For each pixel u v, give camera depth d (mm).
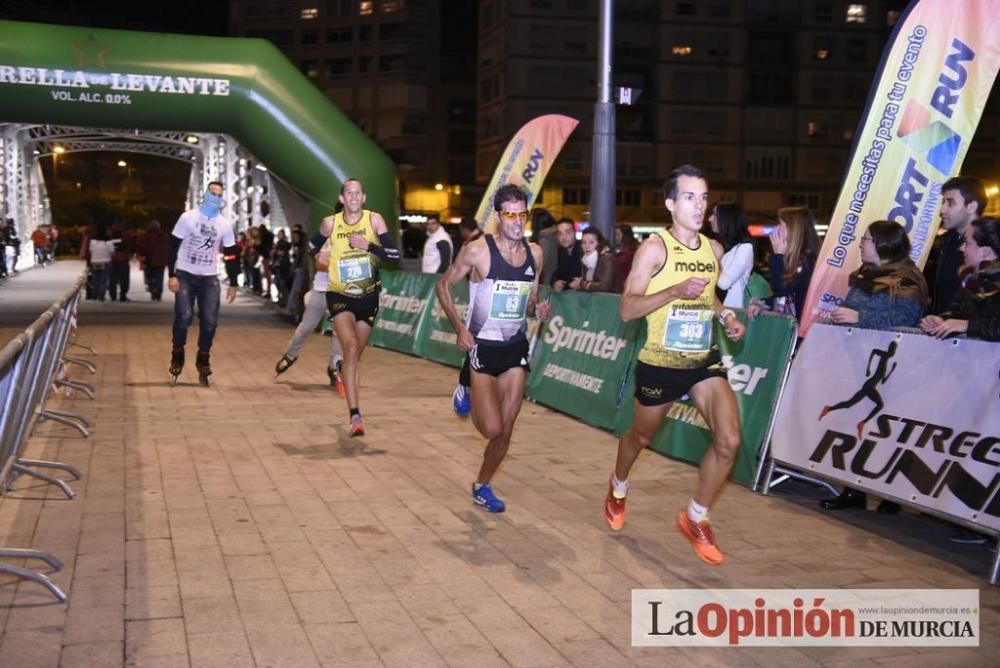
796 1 66062
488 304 5383
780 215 7027
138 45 15047
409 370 11758
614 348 8383
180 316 10070
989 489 4793
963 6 6281
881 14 66688
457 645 3895
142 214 83000
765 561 5000
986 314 5035
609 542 5246
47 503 5738
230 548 4996
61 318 8180
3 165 29922
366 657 3764
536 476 6648
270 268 22094
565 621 4168
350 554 4949
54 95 14797
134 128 15555
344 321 7734
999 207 59594
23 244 36219
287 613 4172
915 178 6410
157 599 4297
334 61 85250
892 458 5367
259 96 15195
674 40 65312
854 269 6484
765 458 6363
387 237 7840
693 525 4871
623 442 5188
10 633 3904
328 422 8375
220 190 9992
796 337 6301
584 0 64312
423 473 6652
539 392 9461
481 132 69875
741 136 66562
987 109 67875
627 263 9602
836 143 67250
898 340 5516
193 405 9047
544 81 64562
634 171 65938
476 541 5211
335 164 15461
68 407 8797
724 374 4840
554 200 65250
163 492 6031
